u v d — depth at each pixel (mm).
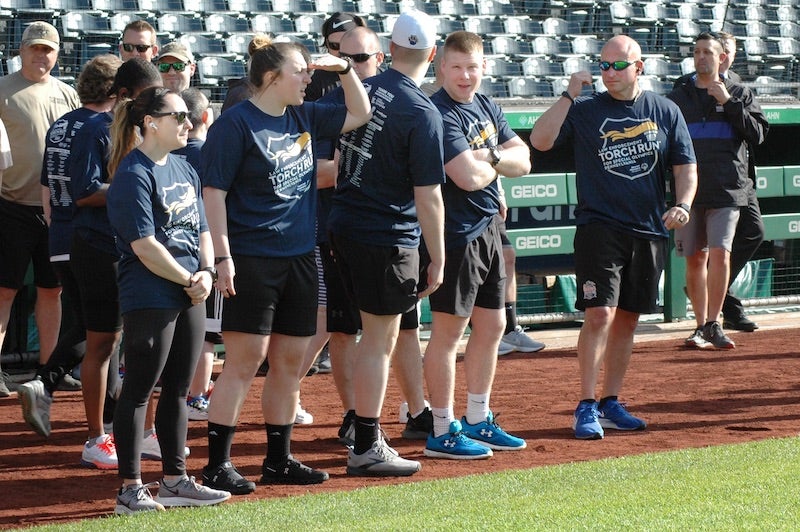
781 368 12031
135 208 6305
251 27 20969
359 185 7324
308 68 6781
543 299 16391
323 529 5527
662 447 8352
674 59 23766
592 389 8852
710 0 25250
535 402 10383
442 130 7324
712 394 10625
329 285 8555
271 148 6734
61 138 8789
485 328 8375
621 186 8867
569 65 22531
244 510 6191
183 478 6668
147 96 6402
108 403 8727
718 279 13344
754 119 13281
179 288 6500
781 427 9031
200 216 6734
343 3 22156
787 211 19484
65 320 12625
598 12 24125
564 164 18875
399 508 6105
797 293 18062
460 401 10445
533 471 7172
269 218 6793
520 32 23203
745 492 6102
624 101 8969
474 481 6906
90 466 7883
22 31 18719
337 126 7062
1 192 10789
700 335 13586
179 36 19828
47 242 11047
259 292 6809
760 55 24375
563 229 15336
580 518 5562
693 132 13305
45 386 8461
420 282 8078
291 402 7246
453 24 22500
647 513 5645
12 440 8828
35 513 6555
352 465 7547
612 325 9188
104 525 5918
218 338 9703
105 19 19500
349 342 8633
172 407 6633
